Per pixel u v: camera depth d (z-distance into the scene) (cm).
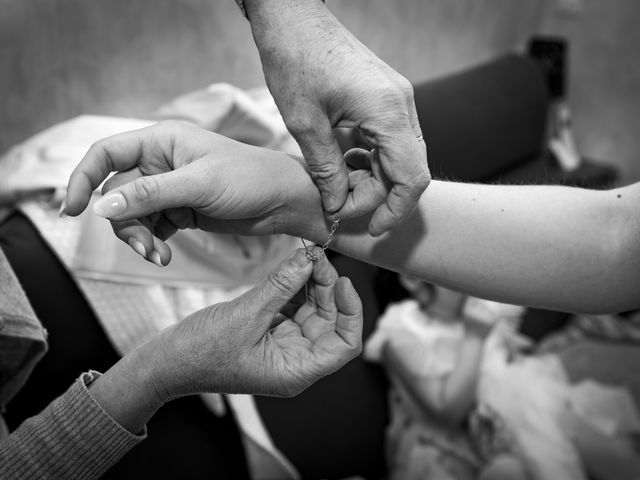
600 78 180
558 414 107
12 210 78
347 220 46
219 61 117
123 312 77
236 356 40
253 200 42
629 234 49
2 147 99
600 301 49
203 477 88
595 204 49
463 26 156
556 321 138
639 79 175
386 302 115
